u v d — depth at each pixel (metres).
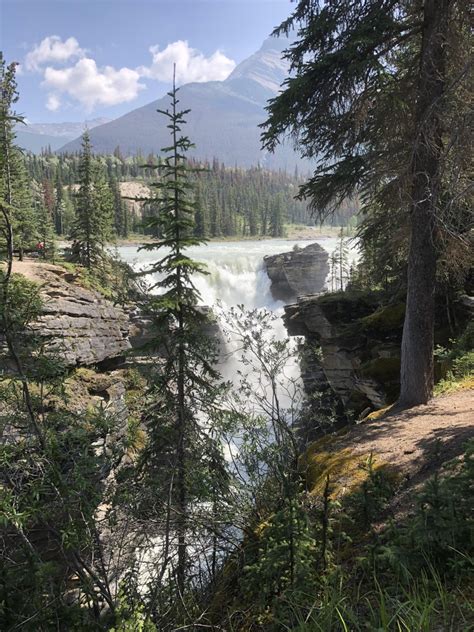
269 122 8.73
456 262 9.95
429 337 9.34
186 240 7.73
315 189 9.41
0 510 3.26
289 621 3.26
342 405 16.67
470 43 7.80
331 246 84.19
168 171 7.68
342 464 6.98
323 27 8.20
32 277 16.16
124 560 4.64
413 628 2.50
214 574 5.99
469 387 9.91
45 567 3.28
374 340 15.29
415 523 3.34
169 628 4.47
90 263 32.31
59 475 3.71
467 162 6.69
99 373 14.90
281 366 8.14
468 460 3.67
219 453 6.97
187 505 6.11
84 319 15.85
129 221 97.56
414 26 8.29
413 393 9.52
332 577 3.56
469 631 2.45
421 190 8.44
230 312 8.17
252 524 6.00
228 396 7.76
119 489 4.77
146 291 8.09
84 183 32.78
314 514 5.01
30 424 3.98
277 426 7.52
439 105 7.36
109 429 4.44
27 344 4.07
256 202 135.38
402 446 6.97
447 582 3.07
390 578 3.42
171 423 7.31
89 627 3.49
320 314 17.09
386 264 14.80
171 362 7.71
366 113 8.32
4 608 3.14
